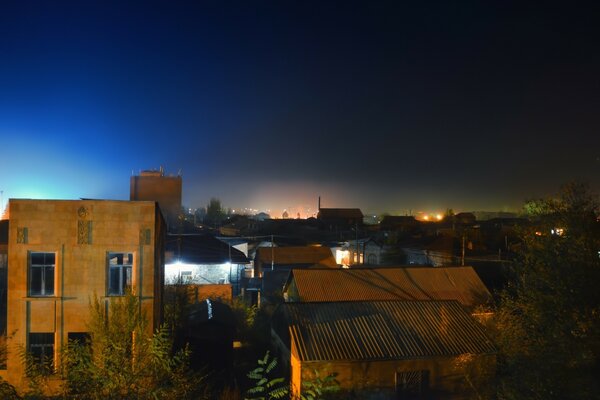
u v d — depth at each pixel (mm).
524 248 18812
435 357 18375
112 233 19859
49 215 19469
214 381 21453
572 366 13188
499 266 40844
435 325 20297
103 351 14070
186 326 24969
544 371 13430
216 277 42062
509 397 13766
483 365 18719
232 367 23109
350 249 64500
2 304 31906
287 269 45125
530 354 14680
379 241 68750
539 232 17266
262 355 25578
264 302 36719
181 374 13484
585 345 13266
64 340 19266
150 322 19938
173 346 22156
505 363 18734
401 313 21047
